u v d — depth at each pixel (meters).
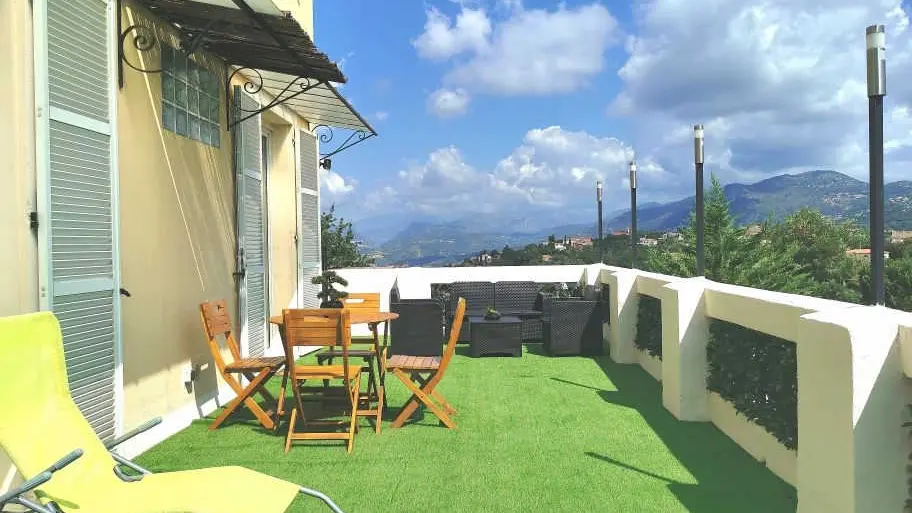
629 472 4.05
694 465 4.16
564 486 3.81
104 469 2.80
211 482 2.82
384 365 5.13
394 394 6.42
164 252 4.87
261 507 2.62
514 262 13.56
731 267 20.91
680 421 5.24
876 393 2.71
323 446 4.66
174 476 2.89
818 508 3.01
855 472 2.71
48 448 2.62
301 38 4.85
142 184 4.53
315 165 10.12
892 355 2.71
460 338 9.89
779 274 20.92
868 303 3.19
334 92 7.17
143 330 4.53
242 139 6.54
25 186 3.30
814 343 3.04
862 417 2.71
